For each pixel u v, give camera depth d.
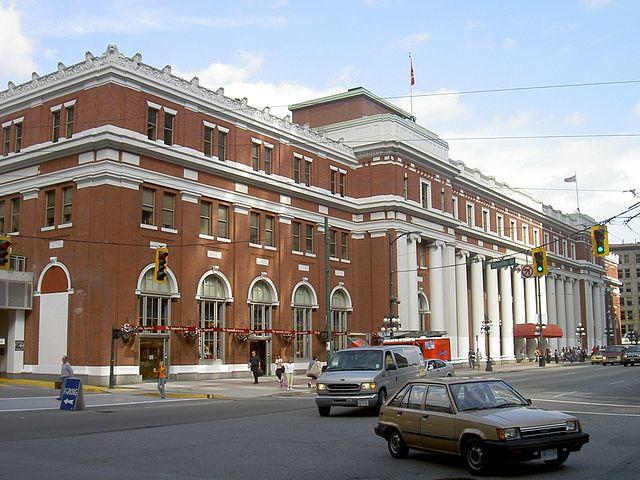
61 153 40.75
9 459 13.82
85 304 38.44
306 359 53.00
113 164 39.00
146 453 14.56
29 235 42.38
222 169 45.84
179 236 42.69
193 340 42.84
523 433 11.50
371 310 58.28
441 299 64.50
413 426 13.22
